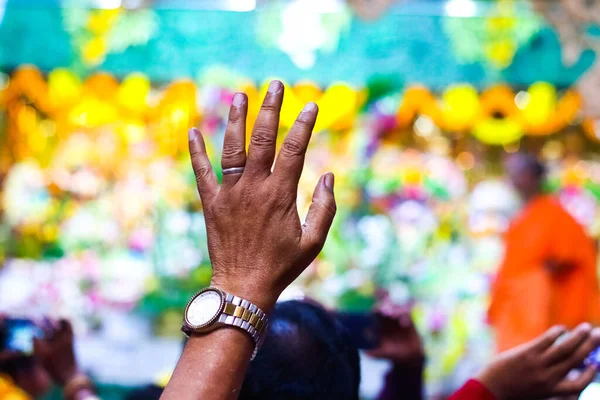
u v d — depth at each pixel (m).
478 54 4.16
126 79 4.25
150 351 4.29
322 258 4.69
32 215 4.78
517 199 4.96
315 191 0.89
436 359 4.29
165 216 4.76
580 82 4.12
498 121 4.61
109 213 4.80
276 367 1.04
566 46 4.11
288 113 4.22
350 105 4.24
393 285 4.57
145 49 4.23
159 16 4.23
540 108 4.17
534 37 4.13
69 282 4.52
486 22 4.15
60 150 4.92
